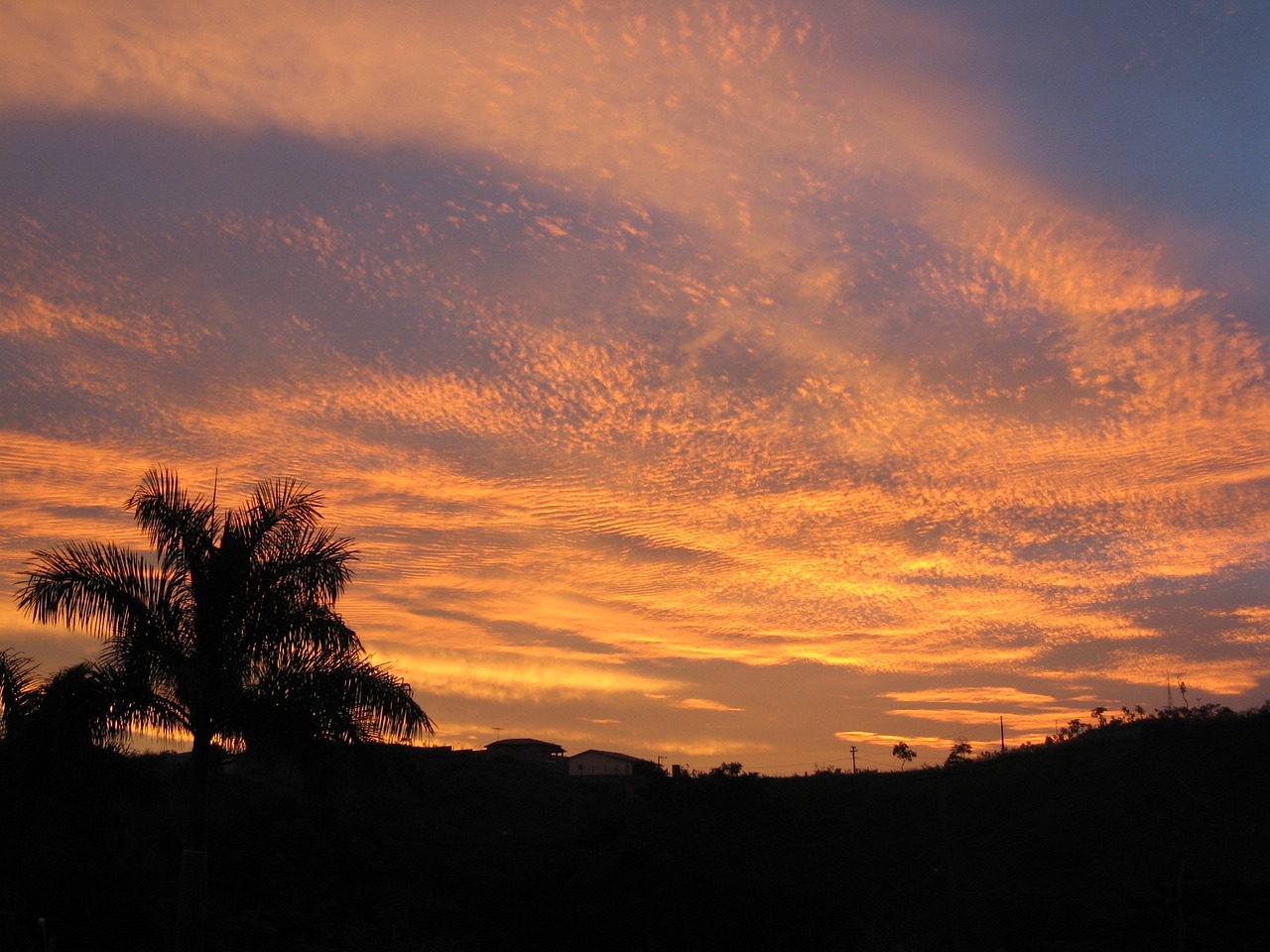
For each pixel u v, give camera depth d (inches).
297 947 1110.4
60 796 754.2
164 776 1110.4
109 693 662.5
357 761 704.4
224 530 707.4
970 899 1838.1
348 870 1389.0
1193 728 2249.0
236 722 685.3
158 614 683.4
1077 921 1562.5
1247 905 1434.5
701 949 1515.7
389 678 708.0
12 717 768.9
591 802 2351.1
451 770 2566.4
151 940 1004.6
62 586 663.8
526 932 1448.1
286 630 687.1
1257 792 1913.1
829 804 2444.6
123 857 1055.6
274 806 1533.0
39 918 897.5
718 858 1771.7
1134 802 2015.3
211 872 1231.5
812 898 1635.1
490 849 1743.4
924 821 2263.8
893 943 1624.0
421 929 1309.1
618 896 1528.1
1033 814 2132.1
